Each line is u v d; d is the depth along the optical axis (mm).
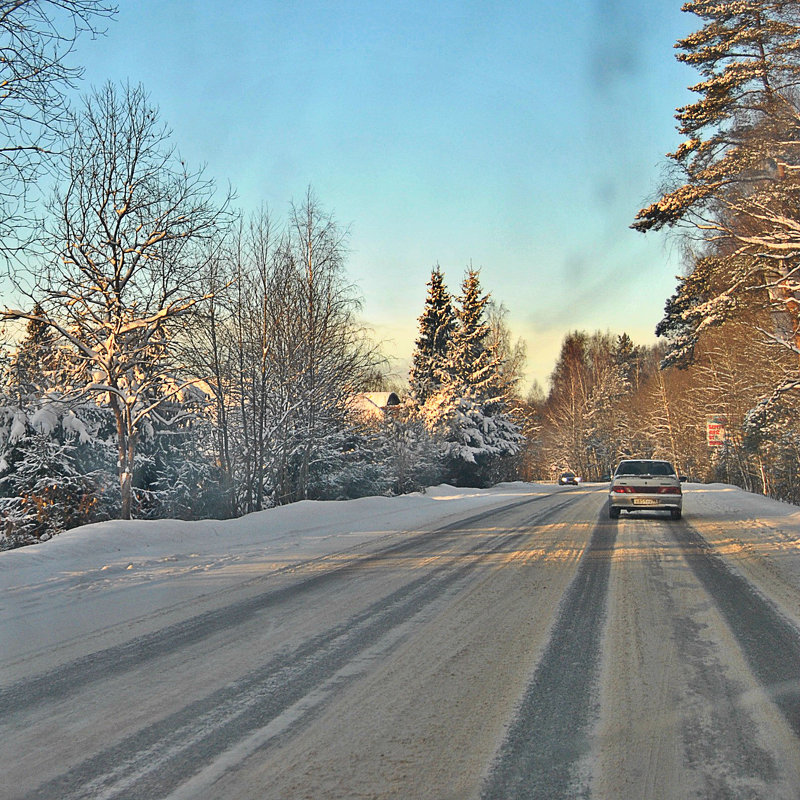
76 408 21172
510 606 8148
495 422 57812
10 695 5148
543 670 5676
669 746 4180
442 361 57906
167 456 24500
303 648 6359
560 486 62375
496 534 16266
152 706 4883
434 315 59094
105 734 4395
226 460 23812
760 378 36156
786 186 19953
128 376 19953
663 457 73250
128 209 17719
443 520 20469
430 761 3979
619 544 14141
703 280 25562
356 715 4684
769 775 3805
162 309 18344
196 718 4648
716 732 4387
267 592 9094
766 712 4719
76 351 19000
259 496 24172
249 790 3648
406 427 43625
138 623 7387
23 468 20266
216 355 23016
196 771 3863
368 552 13141
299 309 25453
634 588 9258
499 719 4605
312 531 17359
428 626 7180
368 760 3994
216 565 11484
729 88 22156
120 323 18188
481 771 3855
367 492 34188
